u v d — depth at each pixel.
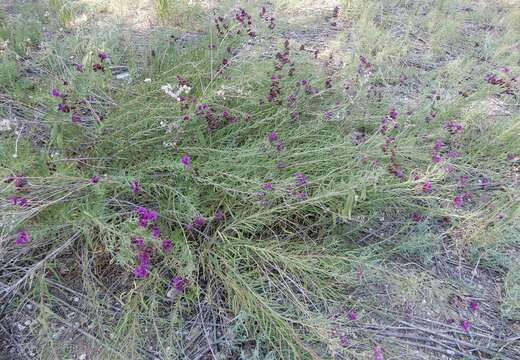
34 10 4.04
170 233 2.18
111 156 2.42
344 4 4.83
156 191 2.21
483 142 3.12
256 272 2.15
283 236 2.38
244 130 2.61
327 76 3.17
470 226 2.47
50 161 2.08
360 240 2.42
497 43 4.54
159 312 2.01
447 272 2.40
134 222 1.83
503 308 2.25
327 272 2.00
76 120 2.29
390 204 2.60
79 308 1.99
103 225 1.80
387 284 2.26
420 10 5.16
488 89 3.32
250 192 2.10
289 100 2.78
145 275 1.81
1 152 2.14
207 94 2.56
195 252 2.20
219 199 2.34
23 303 1.97
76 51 3.16
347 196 2.17
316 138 2.72
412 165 2.71
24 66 3.25
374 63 3.80
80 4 4.21
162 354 1.87
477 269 2.45
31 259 2.09
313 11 4.93
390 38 4.38
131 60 3.20
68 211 2.01
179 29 4.09
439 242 2.53
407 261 2.42
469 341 2.09
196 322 1.99
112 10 4.30
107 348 1.74
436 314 2.18
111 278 2.10
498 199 2.77
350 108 3.02
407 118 2.94
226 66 2.87
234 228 2.14
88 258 2.12
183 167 2.15
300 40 4.30
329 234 2.39
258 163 2.40
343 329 2.00
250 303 1.89
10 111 2.74
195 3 4.37
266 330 1.81
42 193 2.07
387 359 1.94
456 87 3.71
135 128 2.48
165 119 2.47
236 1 4.69
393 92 3.67
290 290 1.99
